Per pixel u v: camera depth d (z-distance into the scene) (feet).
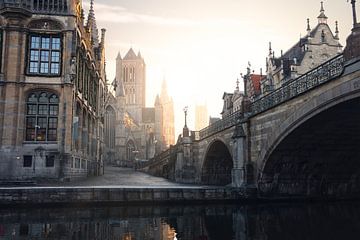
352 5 61.21
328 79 66.69
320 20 173.88
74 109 120.26
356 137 84.12
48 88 115.75
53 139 115.24
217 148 147.95
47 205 75.87
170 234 46.65
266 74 194.18
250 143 100.37
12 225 52.31
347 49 62.18
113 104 375.45
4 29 114.73
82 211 70.95
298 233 47.78
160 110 499.10
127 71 520.83
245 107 105.19
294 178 96.73
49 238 42.68
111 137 373.20
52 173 112.68
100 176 162.30
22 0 114.01
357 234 46.85
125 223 55.77
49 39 118.83
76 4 124.06
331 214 69.00
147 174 209.97
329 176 100.27
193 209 76.74
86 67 149.69
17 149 111.75
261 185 93.25
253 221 58.90
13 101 112.68
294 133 80.79
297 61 173.06
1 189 74.43
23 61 115.03
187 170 167.12
